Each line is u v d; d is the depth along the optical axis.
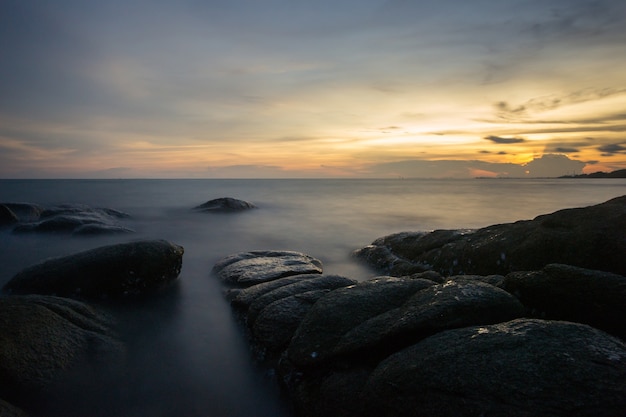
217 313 9.94
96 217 24.86
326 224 28.23
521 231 10.20
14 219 23.70
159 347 8.12
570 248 8.57
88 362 7.03
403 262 13.23
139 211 35.06
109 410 6.04
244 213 34.00
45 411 5.87
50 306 8.09
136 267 11.20
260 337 7.59
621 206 9.06
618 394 3.88
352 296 7.07
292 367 6.43
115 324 8.88
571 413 3.84
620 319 5.53
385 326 5.91
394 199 52.66
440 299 5.95
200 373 7.21
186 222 28.53
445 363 4.63
